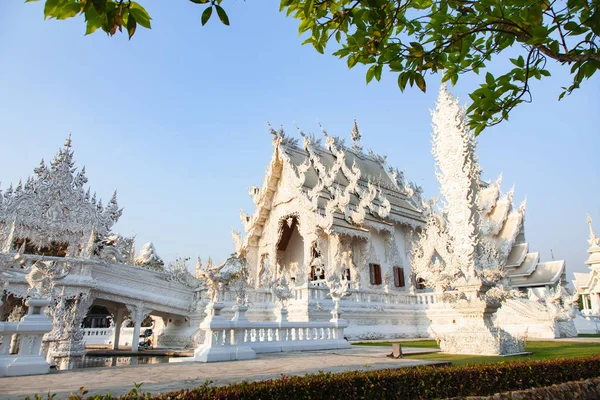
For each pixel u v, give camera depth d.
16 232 19.84
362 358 9.38
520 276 32.50
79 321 16.30
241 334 9.83
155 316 22.19
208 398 4.02
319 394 4.80
